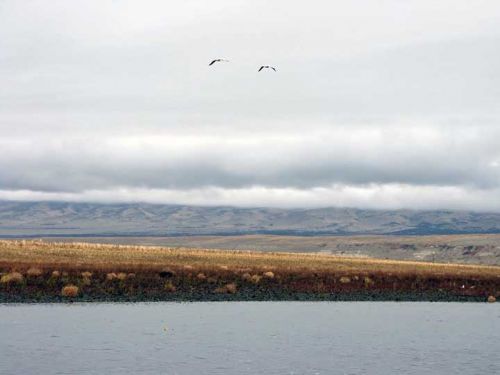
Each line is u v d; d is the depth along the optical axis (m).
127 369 33.44
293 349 39.78
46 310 53.22
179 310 56.31
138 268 76.19
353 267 106.00
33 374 31.94
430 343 42.72
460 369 35.12
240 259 110.81
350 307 63.59
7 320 47.22
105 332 43.47
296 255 148.75
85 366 33.78
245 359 36.62
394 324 51.31
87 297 61.34
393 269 105.38
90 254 98.19
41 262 77.62
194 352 38.09
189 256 110.00
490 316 58.25
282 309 59.72
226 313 55.34
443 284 86.25
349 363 36.22
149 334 43.34
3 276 63.44
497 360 37.47
